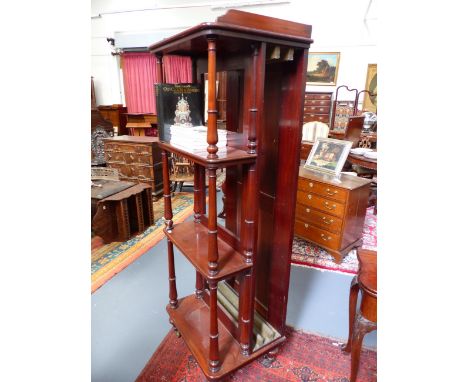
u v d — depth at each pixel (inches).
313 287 82.9
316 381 54.6
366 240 109.9
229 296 66.3
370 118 168.7
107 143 156.2
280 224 54.6
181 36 41.4
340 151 102.0
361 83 218.5
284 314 58.0
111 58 232.1
